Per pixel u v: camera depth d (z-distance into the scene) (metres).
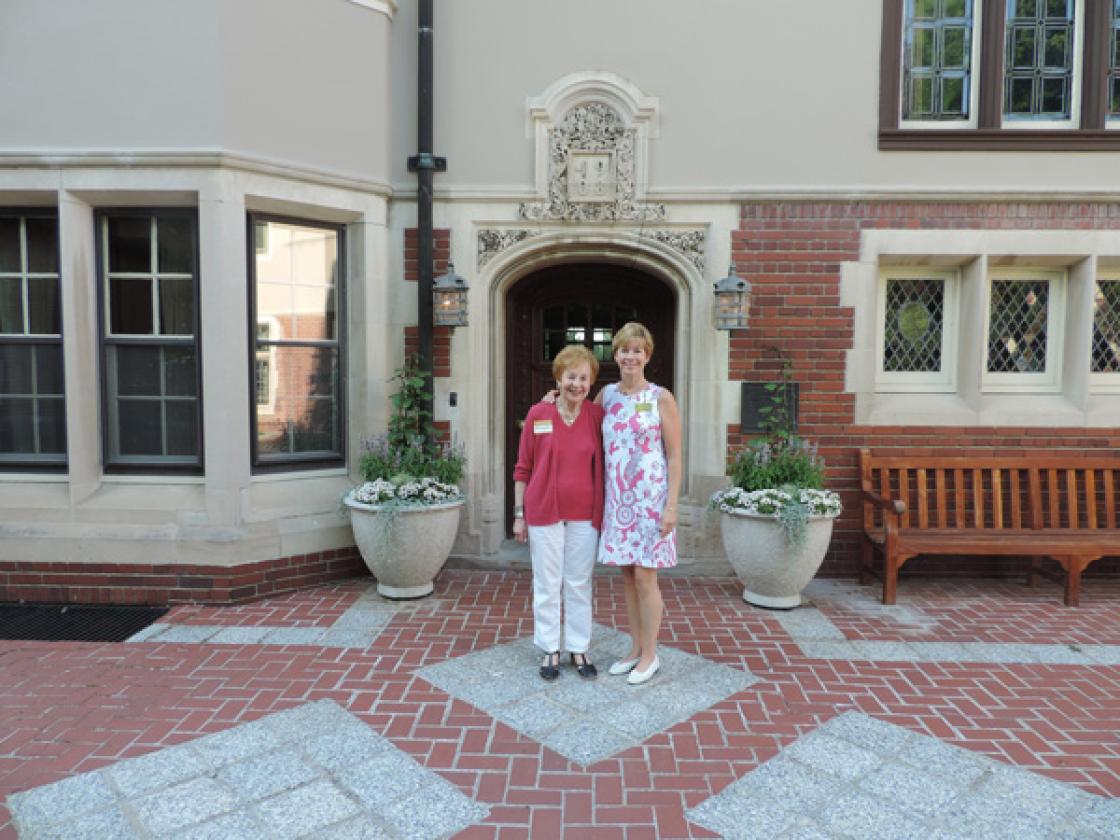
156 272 4.86
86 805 2.56
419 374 5.27
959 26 5.36
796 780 2.76
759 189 5.29
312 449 5.33
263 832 2.43
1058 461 5.33
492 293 5.60
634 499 3.47
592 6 5.27
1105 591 5.20
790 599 4.72
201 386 4.78
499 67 5.33
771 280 5.35
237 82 4.58
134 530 4.71
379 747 2.96
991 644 4.15
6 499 4.78
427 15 5.20
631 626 3.71
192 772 2.77
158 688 3.48
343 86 5.07
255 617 4.46
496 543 5.63
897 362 5.69
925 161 5.29
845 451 5.41
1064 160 5.26
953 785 2.73
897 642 4.17
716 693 3.47
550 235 5.39
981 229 5.29
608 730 3.12
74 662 3.78
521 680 3.59
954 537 5.05
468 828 2.47
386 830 2.45
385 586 4.82
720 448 5.43
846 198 5.27
